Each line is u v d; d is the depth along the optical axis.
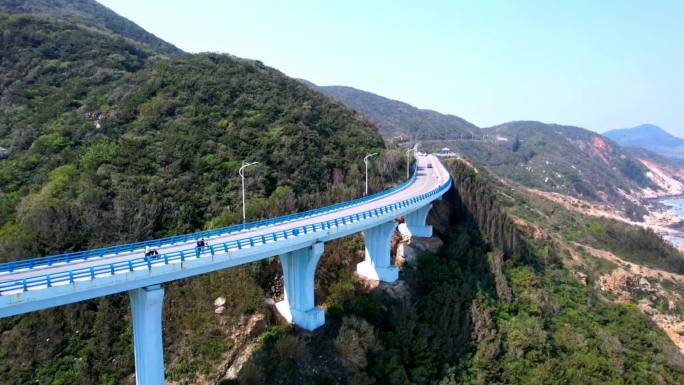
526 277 66.00
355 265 55.62
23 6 123.19
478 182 89.62
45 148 58.94
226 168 60.78
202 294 42.44
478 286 57.66
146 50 108.25
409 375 42.22
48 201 46.69
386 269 53.41
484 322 51.78
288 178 64.50
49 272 28.66
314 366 39.06
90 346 36.97
